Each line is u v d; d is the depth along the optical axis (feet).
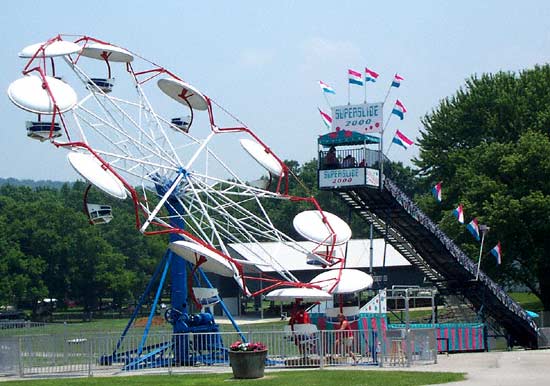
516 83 326.85
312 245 353.31
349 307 164.35
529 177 277.03
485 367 130.72
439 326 189.47
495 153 287.28
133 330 180.75
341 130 198.59
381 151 198.90
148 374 127.13
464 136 326.85
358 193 200.34
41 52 146.92
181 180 156.04
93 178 134.10
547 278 294.66
